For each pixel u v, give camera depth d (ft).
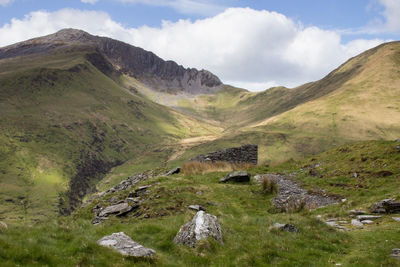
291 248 36.91
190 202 63.87
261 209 64.69
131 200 66.64
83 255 28.09
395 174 73.05
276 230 42.93
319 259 34.14
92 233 40.06
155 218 54.85
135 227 41.83
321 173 89.25
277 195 74.33
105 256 29.25
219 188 78.02
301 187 81.05
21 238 31.55
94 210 65.77
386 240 38.73
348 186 75.25
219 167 107.24
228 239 38.55
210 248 34.32
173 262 30.96
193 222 38.32
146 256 30.19
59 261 26.73
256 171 102.68
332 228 45.55
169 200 63.98
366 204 59.52
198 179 89.92
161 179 87.20
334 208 62.34
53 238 33.99
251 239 39.68
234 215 59.47
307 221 47.75
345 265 31.83
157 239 37.96
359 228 48.14
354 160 89.56
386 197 59.00
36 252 26.76
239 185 82.89
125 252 30.76
